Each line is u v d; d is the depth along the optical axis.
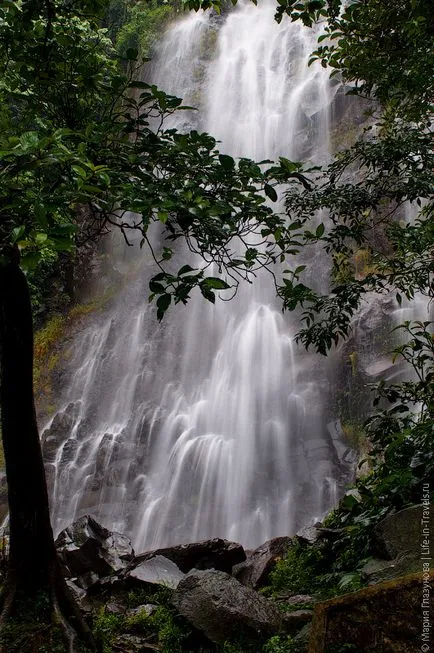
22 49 4.43
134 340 18.92
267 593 5.55
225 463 14.59
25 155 2.60
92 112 4.29
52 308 20.94
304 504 13.07
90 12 4.89
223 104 23.08
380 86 5.18
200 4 5.05
